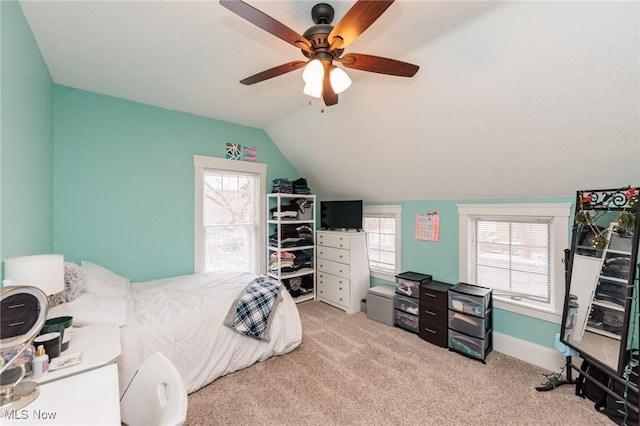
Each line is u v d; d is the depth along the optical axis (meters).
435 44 1.87
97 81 2.53
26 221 1.77
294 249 4.07
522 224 2.74
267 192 4.12
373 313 3.50
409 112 2.48
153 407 1.10
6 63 1.41
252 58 2.12
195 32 1.81
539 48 1.63
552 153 2.15
